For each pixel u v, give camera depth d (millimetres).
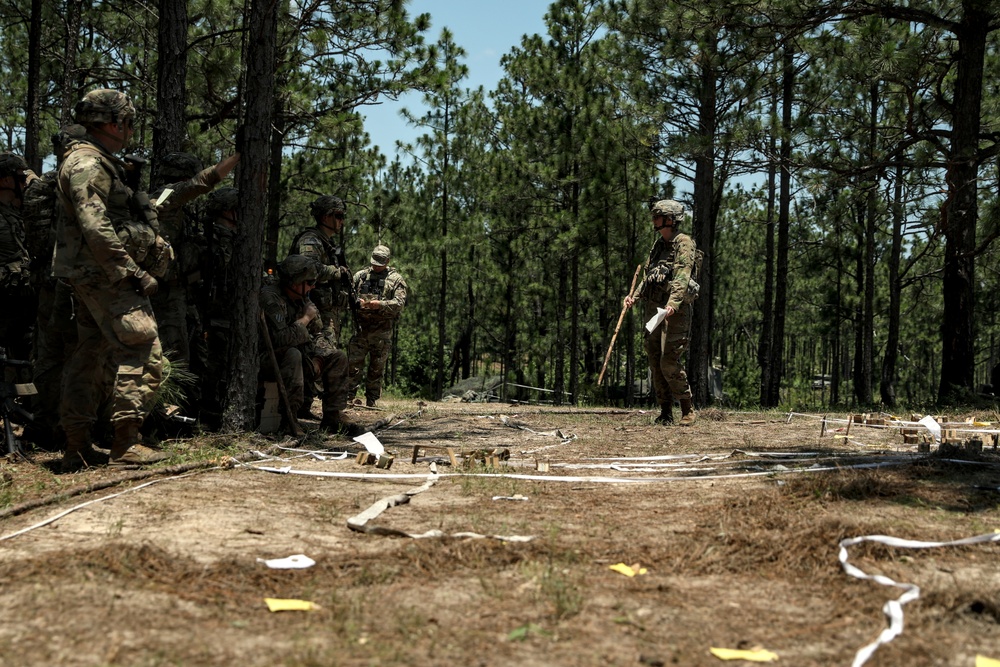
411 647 2645
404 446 7387
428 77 15812
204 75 14430
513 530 4090
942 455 5922
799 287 35500
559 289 25000
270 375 7383
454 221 26094
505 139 25219
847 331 36812
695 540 3883
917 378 41938
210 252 7430
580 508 4641
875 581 3240
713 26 13664
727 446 7379
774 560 3568
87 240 5238
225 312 7551
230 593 3129
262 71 6926
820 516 4191
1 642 2621
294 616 2918
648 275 9102
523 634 2742
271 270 7949
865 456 6328
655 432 8648
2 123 19828
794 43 15422
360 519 4234
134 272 5430
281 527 4121
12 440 6082
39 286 6633
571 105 22234
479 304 31094
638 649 2652
